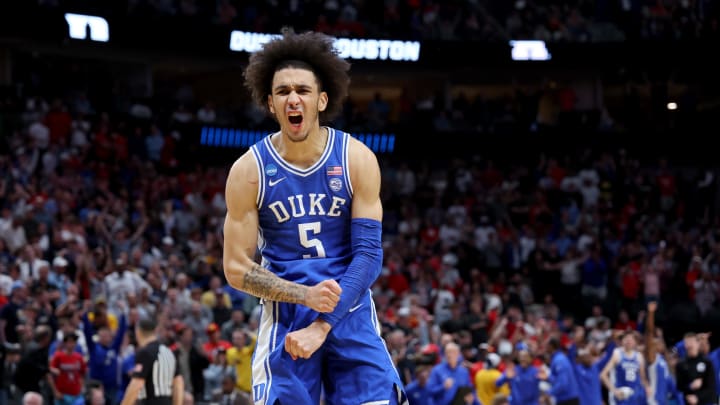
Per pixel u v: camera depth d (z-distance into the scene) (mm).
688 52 29531
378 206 4449
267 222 4445
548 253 23844
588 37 30109
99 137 23266
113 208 20719
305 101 4324
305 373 4324
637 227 25938
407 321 16984
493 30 30062
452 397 14320
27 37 24812
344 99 4578
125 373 13672
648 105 32000
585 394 15180
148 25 26016
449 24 29578
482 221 24484
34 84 25766
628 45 29500
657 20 30469
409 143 28547
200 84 30938
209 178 23812
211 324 15805
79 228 18750
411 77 31531
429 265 21766
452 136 28703
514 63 29516
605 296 23266
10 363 13750
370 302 4473
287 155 4414
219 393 14375
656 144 29547
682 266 24672
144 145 24188
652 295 22859
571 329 19281
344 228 4461
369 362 4320
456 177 27156
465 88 32812
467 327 18266
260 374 4383
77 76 26688
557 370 14680
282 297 4270
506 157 28938
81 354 13844
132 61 28359
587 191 26938
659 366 16047
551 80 32219
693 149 29766
